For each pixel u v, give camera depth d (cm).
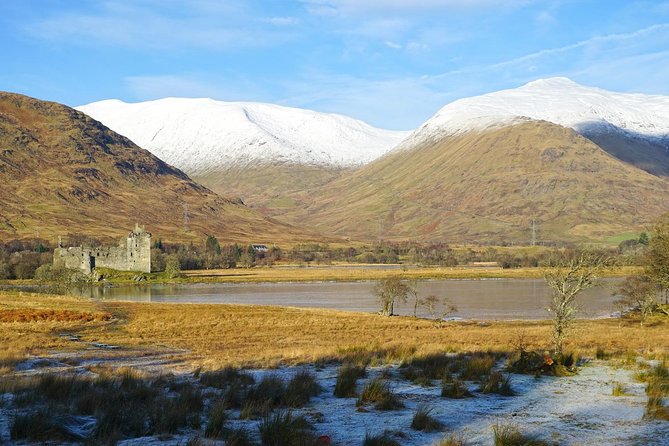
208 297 14762
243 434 1738
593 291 15438
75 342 5150
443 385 2725
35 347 4638
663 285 9119
